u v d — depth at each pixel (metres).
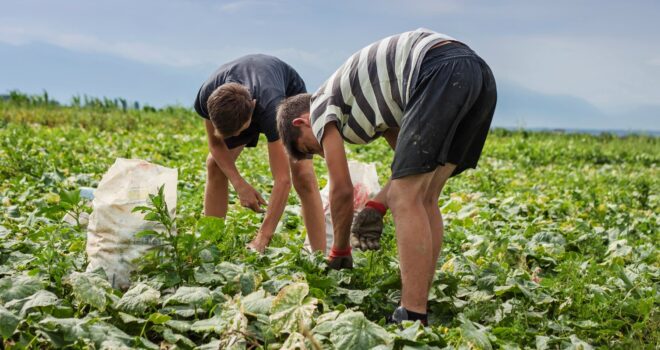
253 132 4.71
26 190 6.68
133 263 3.47
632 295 3.95
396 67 3.16
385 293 3.71
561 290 3.83
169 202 3.62
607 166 15.59
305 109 3.56
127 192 3.53
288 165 4.45
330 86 3.33
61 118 16.64
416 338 2.81
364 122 3.24
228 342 2.78
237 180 4.67
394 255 4.58
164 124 17.41
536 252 4.84
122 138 12.95
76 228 4.20
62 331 2.71
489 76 3.20
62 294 3.29
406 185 3.09
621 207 8.23
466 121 3.21
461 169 3.44
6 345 2.65
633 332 3.39
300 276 3.48
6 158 8.16
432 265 3.46
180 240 3.49
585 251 5.29
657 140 20.36
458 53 3.10
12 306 2.89
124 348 2.65
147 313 3.10
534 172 13.16
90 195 5.30
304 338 2.68
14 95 18.91
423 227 3.11
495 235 5.23
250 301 2.97
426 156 3.01
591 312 3.65
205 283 3.39
